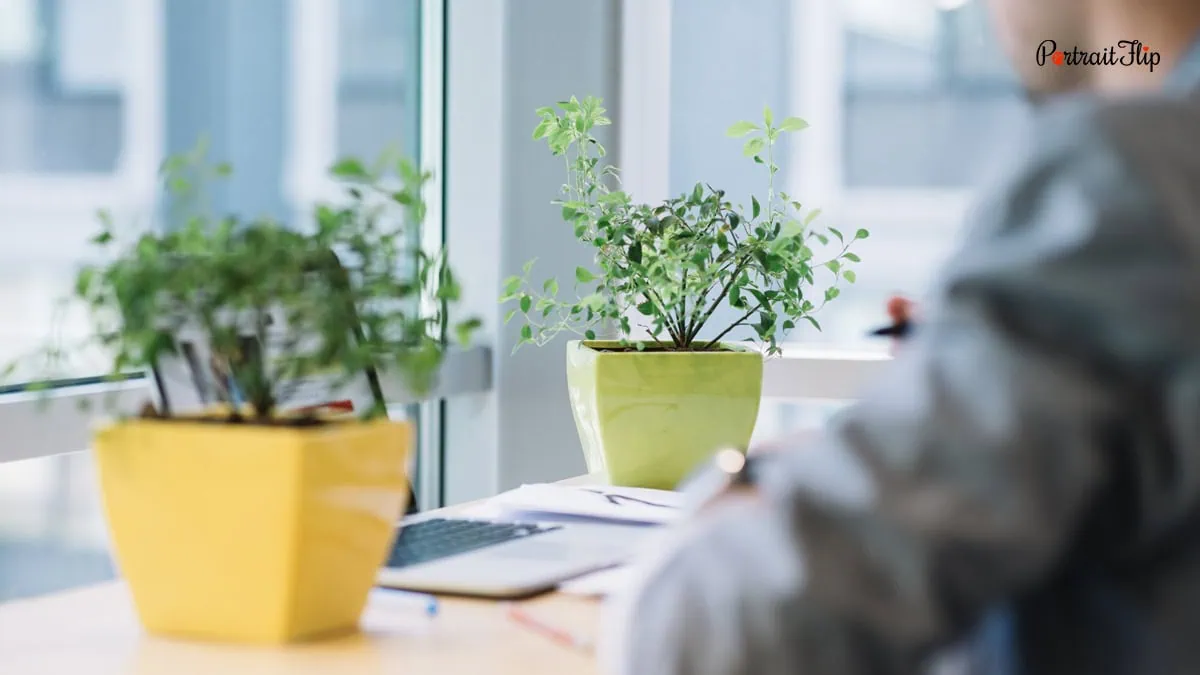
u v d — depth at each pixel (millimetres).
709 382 1838
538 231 2781
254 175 2510
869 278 2852
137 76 2295
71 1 2191
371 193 1328
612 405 1826
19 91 2117
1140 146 552
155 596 1054
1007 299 558
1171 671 579
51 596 1195
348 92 2703
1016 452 542
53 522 2182
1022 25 653
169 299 1065
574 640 1046
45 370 1258
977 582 552
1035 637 638
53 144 2160
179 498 1028
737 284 1943
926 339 585
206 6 2416
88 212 2203
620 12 2840
